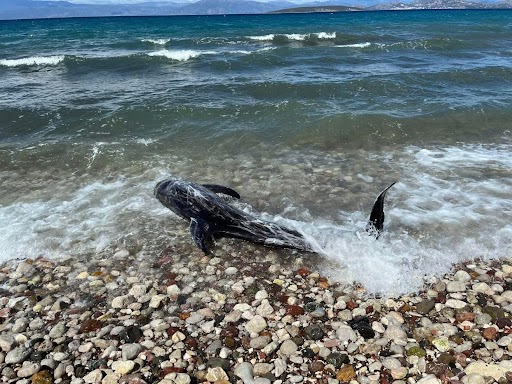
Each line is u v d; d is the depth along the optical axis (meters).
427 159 10.85
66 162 10.80
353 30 41.91
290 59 23.83
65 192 9.43
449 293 6.31
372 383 4.80
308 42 33.25
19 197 9.22
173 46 32.47
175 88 17.39
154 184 9.75
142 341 5.50
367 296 6.32
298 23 55.94
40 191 9.47
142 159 10.98
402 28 43.16
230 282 6.73
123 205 8.90
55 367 5.11
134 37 38.97
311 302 6.21
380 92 16.44
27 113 14.18
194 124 13.23
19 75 21.00
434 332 5.53
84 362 5.18
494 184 9.46
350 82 17.33
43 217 8.45
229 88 17.09
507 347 5.20
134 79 19.64
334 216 8.45
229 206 8.13
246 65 22.31
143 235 7.92
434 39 29.39
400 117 13.17
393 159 10.91
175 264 7.18
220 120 13.53
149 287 6.62
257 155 11.26
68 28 52.53
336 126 12.67
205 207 8.06
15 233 7.91
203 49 30.11
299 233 7.70
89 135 12.51
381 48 27.81
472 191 9.19
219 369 4.97
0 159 10.90
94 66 22.94
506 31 37.69
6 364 5.15
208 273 6.95
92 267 7.08
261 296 6.35
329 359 5.12
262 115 13.86
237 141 12.05
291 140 12.10
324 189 9.48
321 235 7.81
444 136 12.33
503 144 11.77
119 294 6.46
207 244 7.71
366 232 7.81
